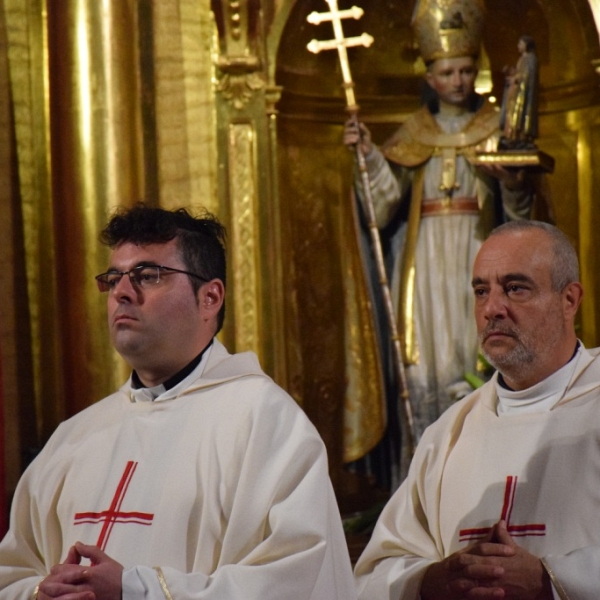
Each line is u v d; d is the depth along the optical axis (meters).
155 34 9.29
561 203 9.38
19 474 8.70
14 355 8.81
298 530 4.36
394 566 5.03
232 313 9.13
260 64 9.30
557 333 4.96
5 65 9.06
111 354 8.73
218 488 4.57
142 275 4.80
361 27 9.67
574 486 4.84
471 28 9.06
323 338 9.41
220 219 9.23
